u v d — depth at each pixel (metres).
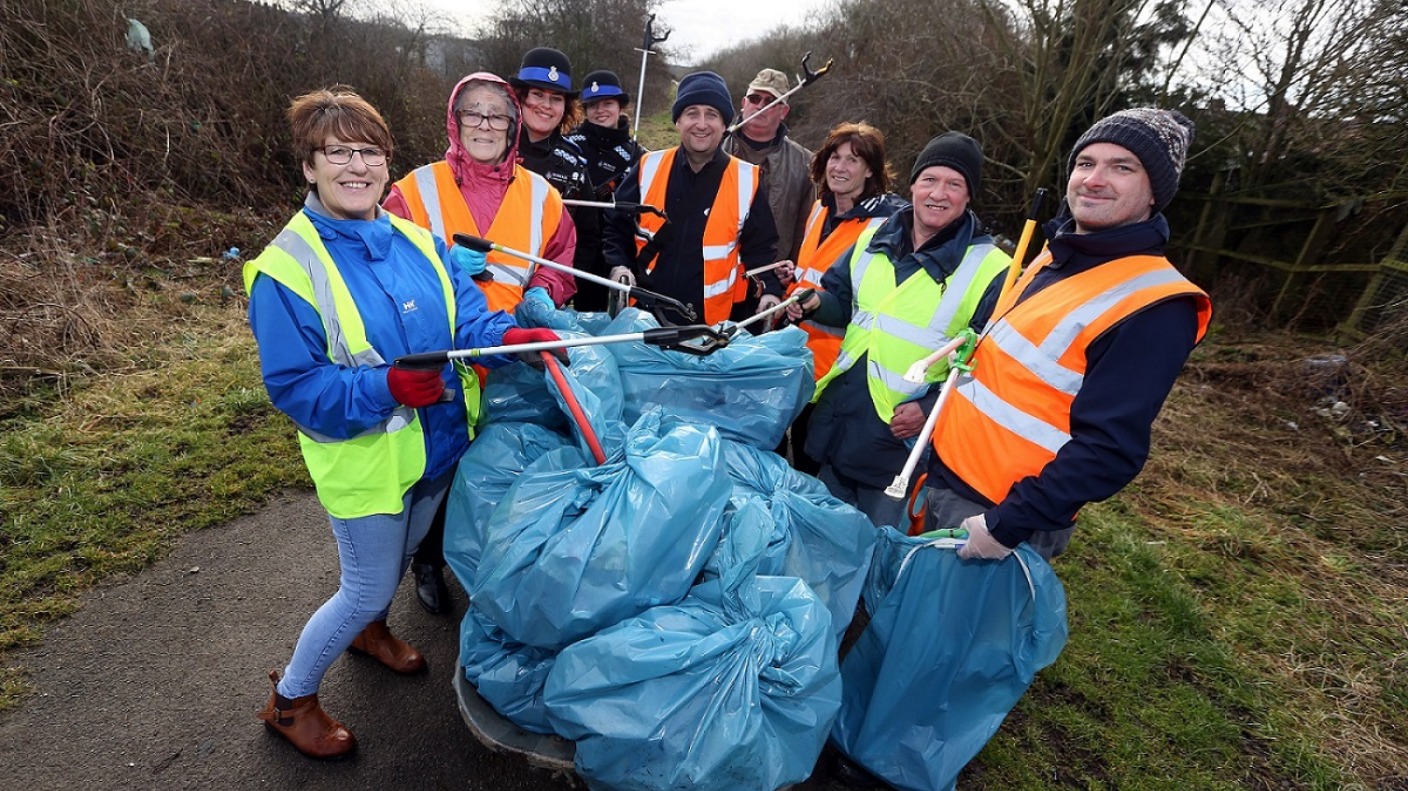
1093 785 2.15
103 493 2.93
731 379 2.11
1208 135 7.83
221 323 4.67
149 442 3.29
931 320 2.22
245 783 1.89
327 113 1.54
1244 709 2.49
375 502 1.68
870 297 2.37
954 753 1.81
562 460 1.82
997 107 9.15
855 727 1.93
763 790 1.38
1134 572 3.14
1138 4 7.54
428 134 8.98
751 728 1.36
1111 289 1.58
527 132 3.57
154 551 2.68
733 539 1.63
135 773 1.89
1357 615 3.05
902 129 10.23
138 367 3.96
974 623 1.75
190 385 3.83
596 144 4.15
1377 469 4.32
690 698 1.38
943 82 9.59
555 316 2.26
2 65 5.09
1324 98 6.56
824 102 11.94
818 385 2.55
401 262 1.72
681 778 1.33
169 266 5.20
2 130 4.89
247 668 2.24
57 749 1.93
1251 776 2.23
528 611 1.47
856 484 2.57
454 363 1.83
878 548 1.94
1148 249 1.63
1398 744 2.40
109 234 5.07
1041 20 8.04
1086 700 2.46
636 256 3.31
